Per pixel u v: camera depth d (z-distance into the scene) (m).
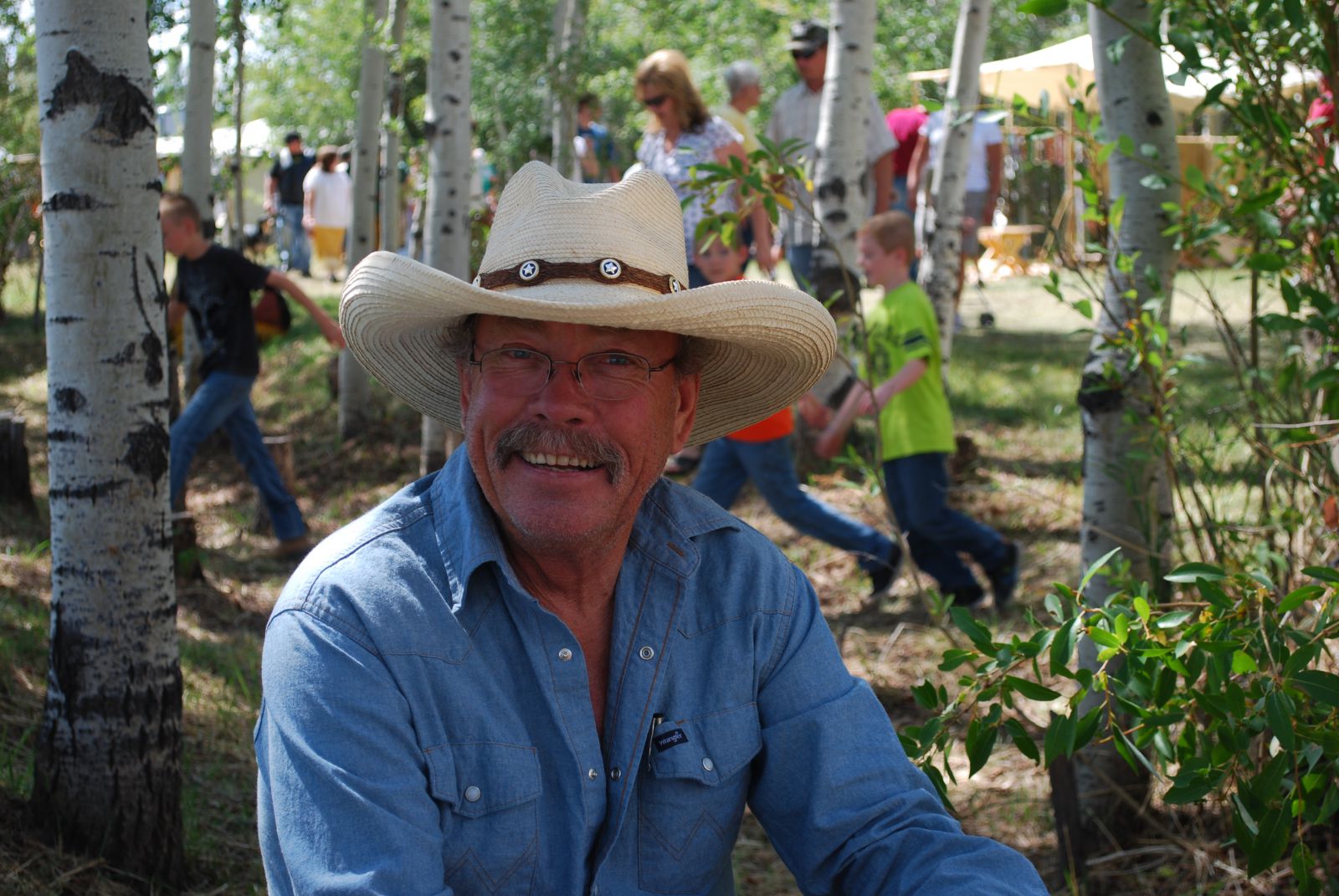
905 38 19.64
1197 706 2.66
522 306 1.83
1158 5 3.02
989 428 9.05
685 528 2.03
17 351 13.45
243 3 9.30
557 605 1.98
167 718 3.58
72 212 3.37
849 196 7.84
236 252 6.86
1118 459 3.74
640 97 6.92
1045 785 4.27
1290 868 3.33
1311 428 3.48
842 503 7.40
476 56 14.73
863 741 2.02
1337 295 3.22
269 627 1.84
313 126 20.80
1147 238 3.65
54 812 3.51
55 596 3.51
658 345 1.96
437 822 1.78
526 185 2.03
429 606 1.84
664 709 1.96
